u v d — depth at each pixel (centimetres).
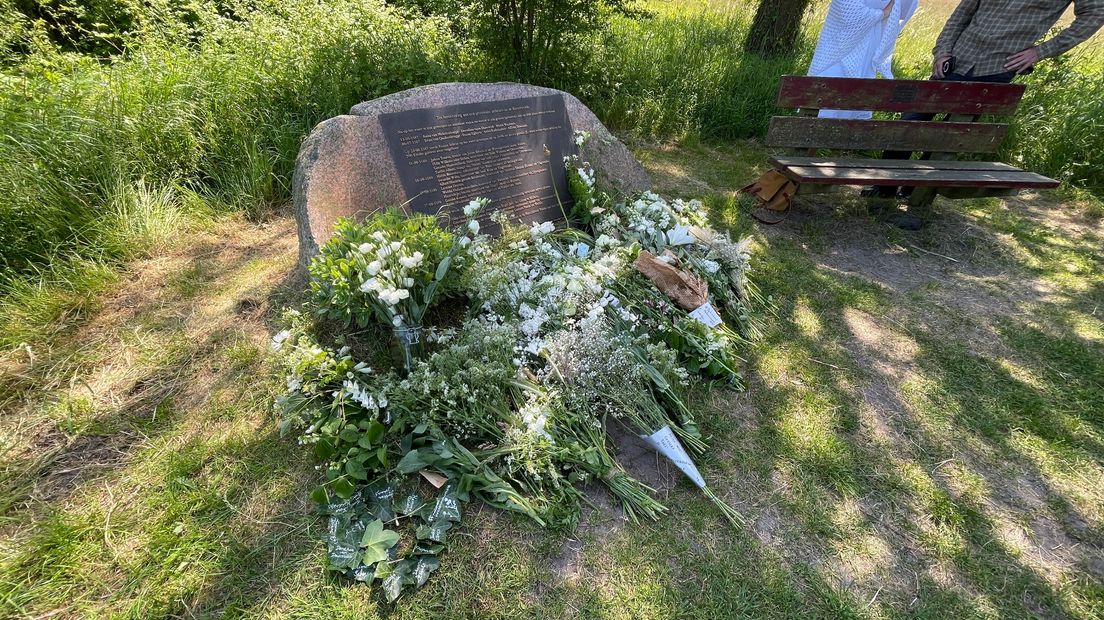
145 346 275
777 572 196
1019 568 202
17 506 204
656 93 602
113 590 182
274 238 367
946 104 417
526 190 356
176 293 311
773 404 264
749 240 349
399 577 184
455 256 262
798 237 410
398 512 203
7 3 482
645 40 677
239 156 404
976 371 290
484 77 532
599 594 187
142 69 429
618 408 239
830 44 489
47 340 273
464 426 225
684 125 577
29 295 287
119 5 549
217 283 321
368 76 464
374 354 270
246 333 285
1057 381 286
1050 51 392
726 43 722
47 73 394
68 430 232
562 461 221
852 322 323
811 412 261
